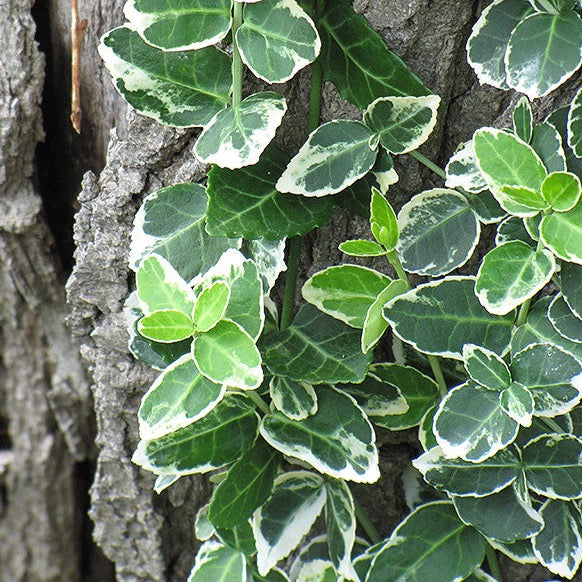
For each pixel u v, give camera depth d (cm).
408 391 96
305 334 95
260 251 94
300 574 98
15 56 99
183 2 91
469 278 93
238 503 94
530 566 98
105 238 98
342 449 94
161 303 92
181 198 94
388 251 93
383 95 93
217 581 97
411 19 93
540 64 91
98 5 98
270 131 91
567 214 91
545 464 94
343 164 93
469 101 95
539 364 92
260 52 91
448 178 93
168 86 93
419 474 99
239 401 95
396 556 95
